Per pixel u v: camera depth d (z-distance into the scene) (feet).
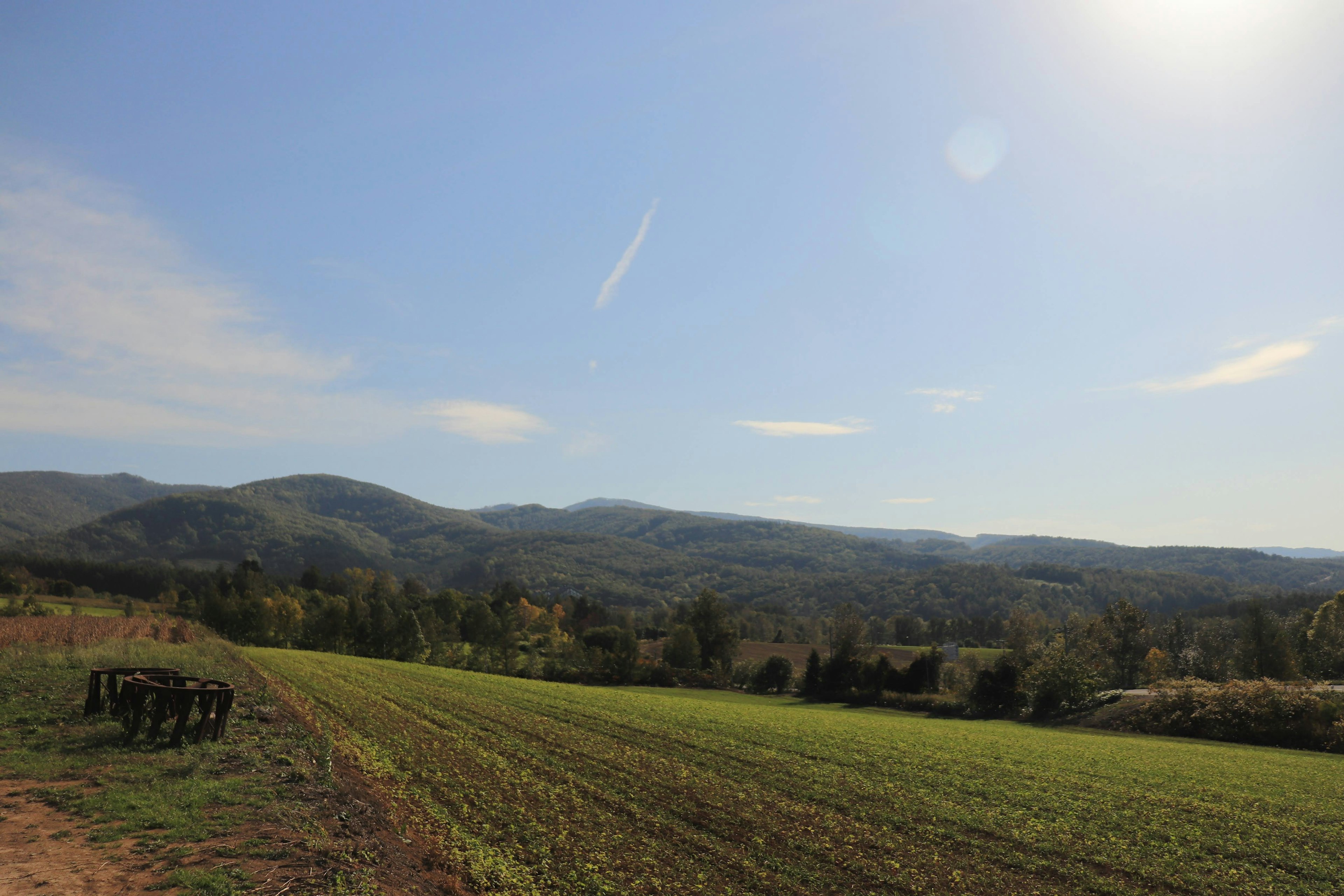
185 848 34.01
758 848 53.06
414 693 128.47
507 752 80.74
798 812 63.41
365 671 162.40
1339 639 264.31
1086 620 342.85
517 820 54.34
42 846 33.04
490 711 113.39
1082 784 82.53
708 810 62.39
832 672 282.15
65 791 41.22
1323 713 144.66
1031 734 149.89
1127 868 53.06
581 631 481.05
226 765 50.83
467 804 57.52
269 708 78.02
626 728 105.81
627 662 295.89
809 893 45.55
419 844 45.93
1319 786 86.63
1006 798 73.31
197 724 57.41
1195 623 380.78
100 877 30.27
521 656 344.08
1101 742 135.44
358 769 63.05
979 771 87.45
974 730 151.33
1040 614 470.80
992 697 231.50
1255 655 253.85
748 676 309.22
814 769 82.84
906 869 50.75
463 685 154.61
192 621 297.33
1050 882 49.93
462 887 40.78
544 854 47.65
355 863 36.27
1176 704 170.60
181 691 55.16
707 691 287.69
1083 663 225.56
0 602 311.27
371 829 43.80
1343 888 50.65
